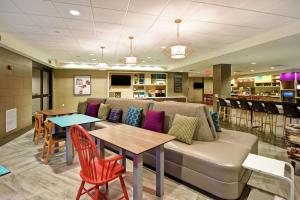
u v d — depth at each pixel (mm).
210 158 1990
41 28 3629
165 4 2617
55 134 3100
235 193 1858
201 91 15555
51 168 2686
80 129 1576
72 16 3041
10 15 2994
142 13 2920
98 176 1664
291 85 8867
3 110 4273
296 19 3139
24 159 3000
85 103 5129
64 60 7637
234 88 12117
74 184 2256
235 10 2797
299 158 2541
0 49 4137
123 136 2035
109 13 2918
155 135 2088
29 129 5078
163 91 9750
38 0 2508
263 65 7477
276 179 2428
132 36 4168
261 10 2793
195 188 2182
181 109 2879
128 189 2145
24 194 2043
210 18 3109
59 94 8359
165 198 1992
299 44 3975
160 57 6809
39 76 7059
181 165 2223
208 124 2672
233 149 2242
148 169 2682
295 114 4031
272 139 4324
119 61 7855
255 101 5211
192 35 4062
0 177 2416
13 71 4684
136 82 9320
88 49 5531
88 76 8781
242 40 4426
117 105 4277
